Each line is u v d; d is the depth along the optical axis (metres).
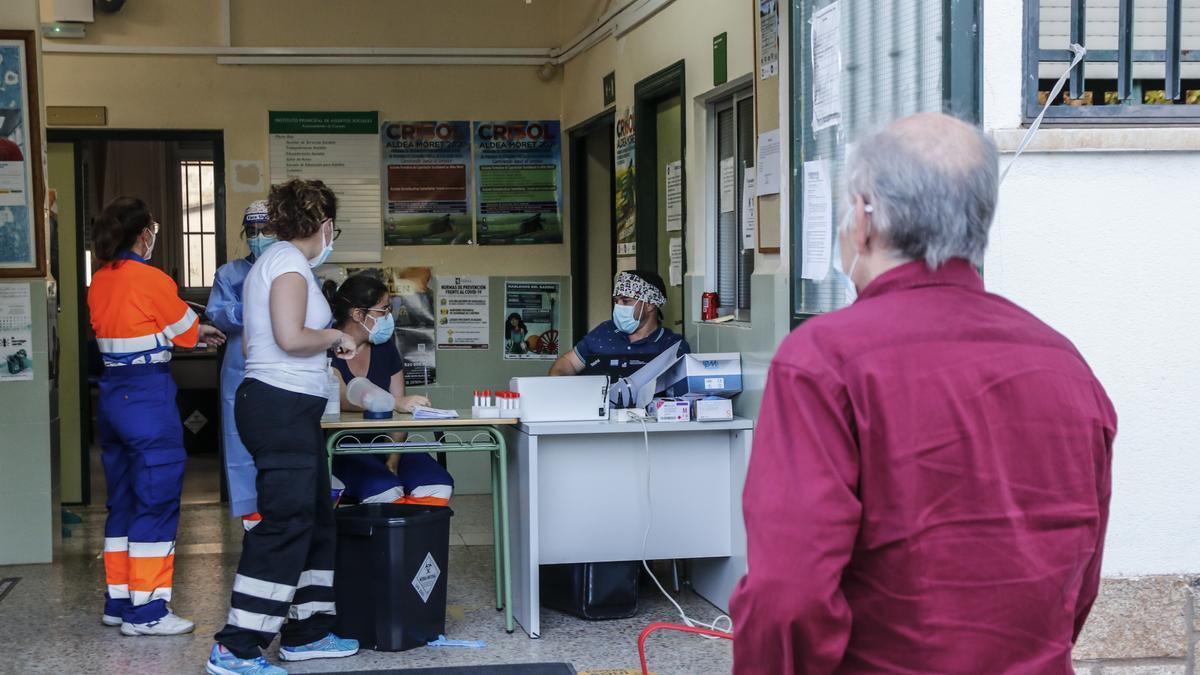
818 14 3.82
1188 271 3.24
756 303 4.68
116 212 4.68
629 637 4.58
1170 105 3.28
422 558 4.44
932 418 1.59
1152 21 3.38
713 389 4.81
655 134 6.34
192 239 11.13
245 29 7.84
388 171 7.99
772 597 1.55
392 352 5.25
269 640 4.07
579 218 8.07
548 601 5.05
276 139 7.88
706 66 5.40
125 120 7.75
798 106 3.99
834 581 1.54
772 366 1.67
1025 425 1.62
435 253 8.05
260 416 3.99
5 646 4.56
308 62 7.88
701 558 5.12
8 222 5.96
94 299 4.68
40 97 5.98
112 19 7.71
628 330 5.50
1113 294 3.22
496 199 8.09
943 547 1.58
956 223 1.64
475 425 4.66
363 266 7.97
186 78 7.80
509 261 8.11
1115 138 3.18
